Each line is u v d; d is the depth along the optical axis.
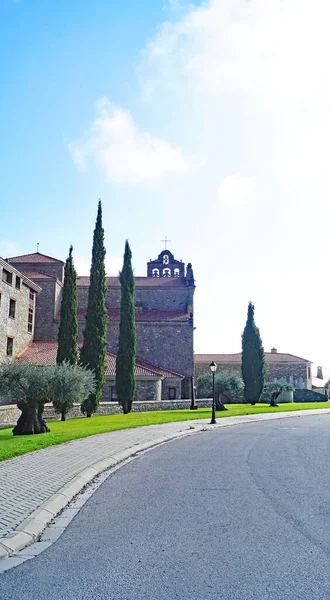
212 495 9.48
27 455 14.29
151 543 6.58
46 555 6.15
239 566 5.67
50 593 4.96
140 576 5.40
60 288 52.81
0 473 11.35
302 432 22.38
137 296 56.66
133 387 38.12
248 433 21.98
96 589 5.06
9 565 5.80
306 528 7.20
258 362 51.56
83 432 20.48
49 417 32.16
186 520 7.72
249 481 10.80
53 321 49.88
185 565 5.73
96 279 36.62
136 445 16.94
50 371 22.72
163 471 12.17
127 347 38.41
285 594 4.89
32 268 53.56
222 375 42.53
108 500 9.16
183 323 51.69
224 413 35.09
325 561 5.82
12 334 40.50
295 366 69.62
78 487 10.16
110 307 56.19
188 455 14.91
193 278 57.44
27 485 10.00
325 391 76.56
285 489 9.96
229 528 7.25
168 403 41.41
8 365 22.59
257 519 7.72
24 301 44.06
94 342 35.50
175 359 51.06
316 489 9.95
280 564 5.73
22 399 21.81
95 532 7.14
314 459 14.03
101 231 37.62
